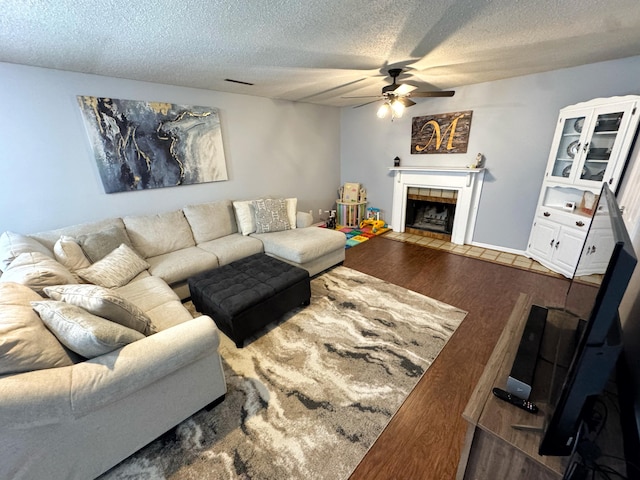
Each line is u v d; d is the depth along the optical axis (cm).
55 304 126
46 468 109
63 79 238
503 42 200
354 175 527
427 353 198
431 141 408
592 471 81
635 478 78
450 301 263
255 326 212
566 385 74
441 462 130
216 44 190
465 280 302
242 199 390
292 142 438
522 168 338
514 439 90
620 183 258
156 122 294
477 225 394
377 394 167
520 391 102
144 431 132
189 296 276
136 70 241
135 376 120
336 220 529
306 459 133
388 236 461
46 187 246
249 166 390
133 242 273
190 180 331
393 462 130
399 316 243
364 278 315
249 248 308
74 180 258
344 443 139
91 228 255
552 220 311
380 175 490
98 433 118
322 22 161
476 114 357
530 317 140
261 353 202
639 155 238
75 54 198
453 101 373
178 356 131
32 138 233
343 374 182
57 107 240
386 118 452
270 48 200
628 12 155
